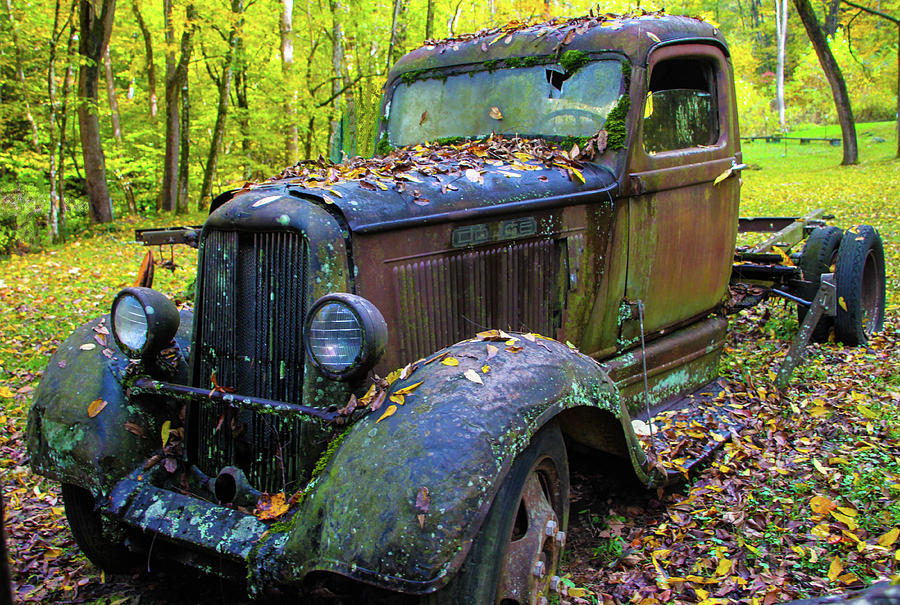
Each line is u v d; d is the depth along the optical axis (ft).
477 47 13.52
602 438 9.75
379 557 6.64
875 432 13.67
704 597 9.16
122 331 9.64
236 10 61.31
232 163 74.33
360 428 7.52
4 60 53.72
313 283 8.40
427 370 7.97
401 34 52.90
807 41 176.04
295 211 8.59
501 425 7.34
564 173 11.19
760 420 13.91
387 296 8.97
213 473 9.61
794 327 20.33
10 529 11.86
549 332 11.11
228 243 9.20
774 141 121.90
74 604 9.93
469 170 10.44
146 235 13.30
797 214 42.86
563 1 56.65
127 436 9.49
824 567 9.69
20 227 42.60
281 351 8.77
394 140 14.24
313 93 63.87
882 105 139.13
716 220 14.25
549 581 8.57
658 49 12.08
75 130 67.41
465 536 6.72
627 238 12.00
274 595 7.70
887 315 21.27
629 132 11.67
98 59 52.13
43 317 25.27
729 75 14.33
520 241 10.52
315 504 7.29
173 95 65.51
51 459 9.64
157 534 8.45
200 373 9.73
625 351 12.66
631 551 10.41
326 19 54.29
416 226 9.26
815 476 12.12
